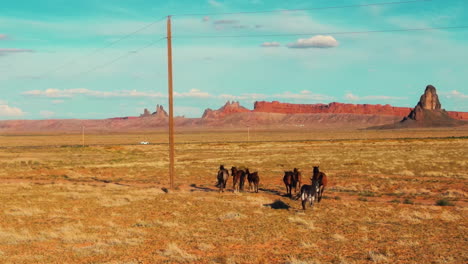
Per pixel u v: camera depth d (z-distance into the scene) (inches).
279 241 619.8
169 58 1334.9
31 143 6358.3
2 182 1653.5
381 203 989.2
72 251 572.7
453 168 1879.9
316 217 810.8
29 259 528.1
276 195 1161.4
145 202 1042.7
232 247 585.9
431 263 487.5
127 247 591.8
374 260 494.3
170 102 1326.3
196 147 4170.8
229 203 1007.6
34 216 858.1
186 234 676.1
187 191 1268.5
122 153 3508.9
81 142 6653.5
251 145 4338.1
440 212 863.7
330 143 4527.6
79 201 1072.2
